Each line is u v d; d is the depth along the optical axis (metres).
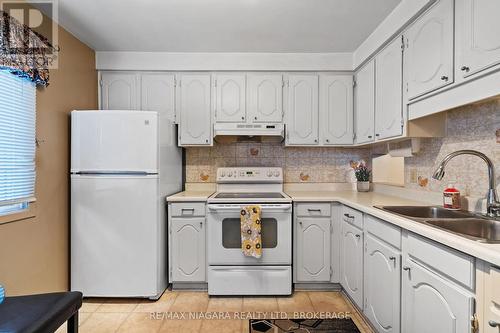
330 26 2.37
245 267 2.58
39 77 2.03
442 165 1.68
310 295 2.62
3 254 1.82
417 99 1.87
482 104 1.73
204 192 3.10
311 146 3.05
